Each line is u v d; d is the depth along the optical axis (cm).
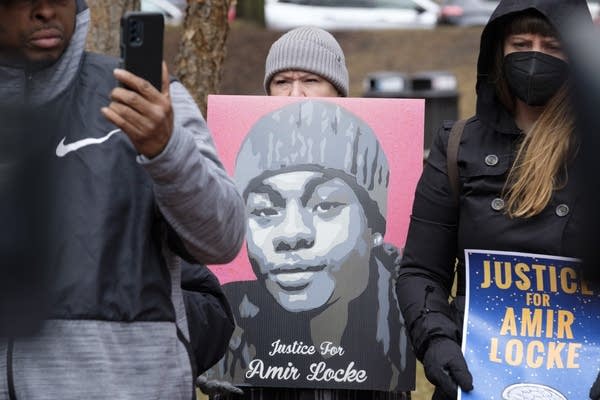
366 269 703
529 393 586
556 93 607
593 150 238
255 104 723
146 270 469
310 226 705
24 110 342
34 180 342
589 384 586
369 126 716
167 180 442
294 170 712
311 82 826
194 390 498
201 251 478
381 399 715
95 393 452
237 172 716
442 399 613
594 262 248
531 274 604
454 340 609
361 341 698
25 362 448
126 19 427
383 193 711
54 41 469
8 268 340
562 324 597
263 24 4919
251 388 715
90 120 477
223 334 601
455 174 635
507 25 618
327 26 5009
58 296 450
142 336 466
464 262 628
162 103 428
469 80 4525
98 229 460
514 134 626
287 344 697
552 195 603
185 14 1072
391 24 5059
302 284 701
